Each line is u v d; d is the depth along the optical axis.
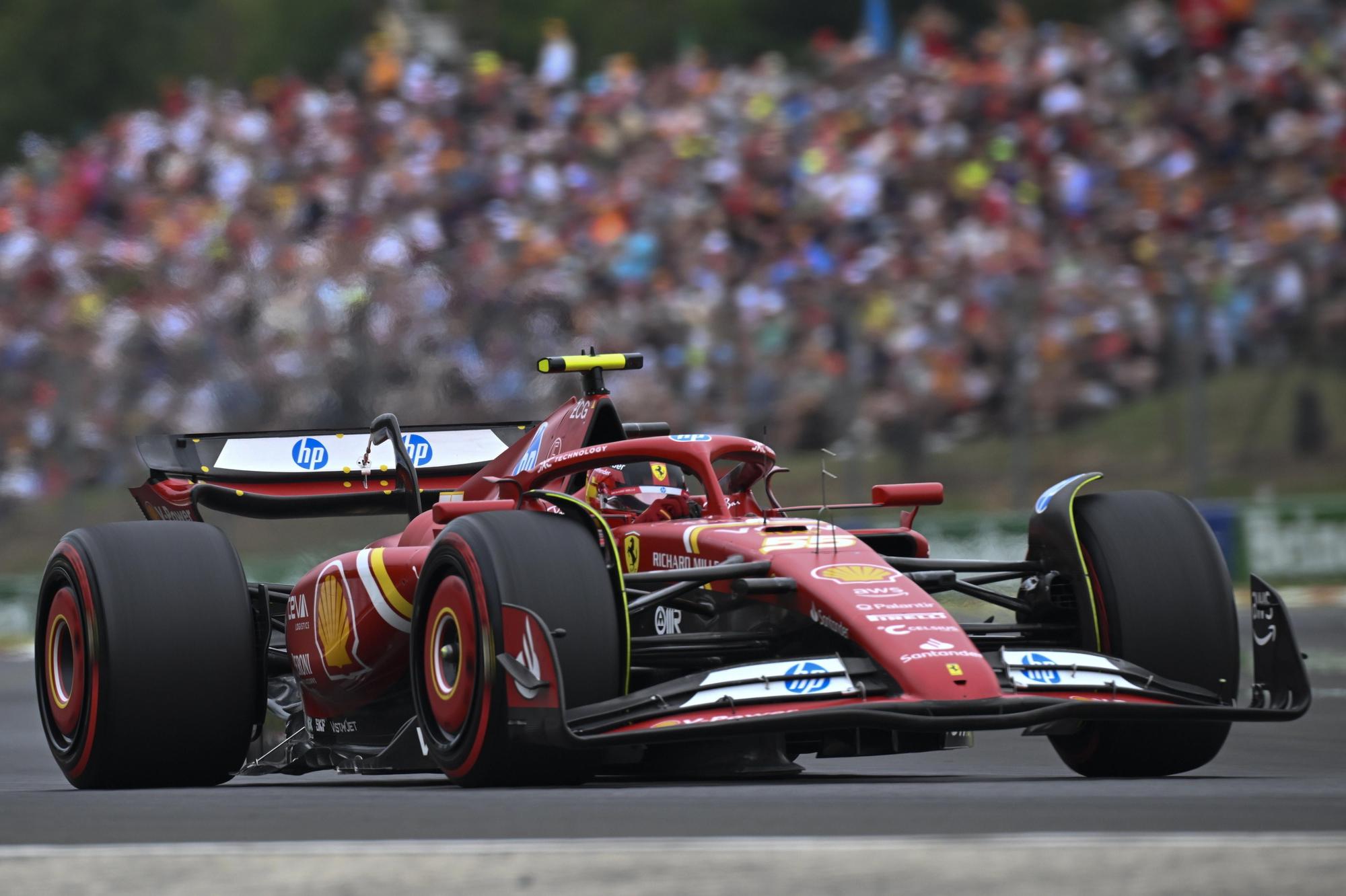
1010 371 64.06
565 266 71.69
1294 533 56.12
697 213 72.94
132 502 64.75
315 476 24.56
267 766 21.22
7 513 66.38
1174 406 62.31
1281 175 68.88
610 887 9.06
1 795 17.33
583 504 16.66
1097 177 70.38
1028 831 11.23
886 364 65.44
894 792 14.71
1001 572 18.50
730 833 11.40
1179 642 17.47
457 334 46.31
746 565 16.77
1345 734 25.22
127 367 63.59
